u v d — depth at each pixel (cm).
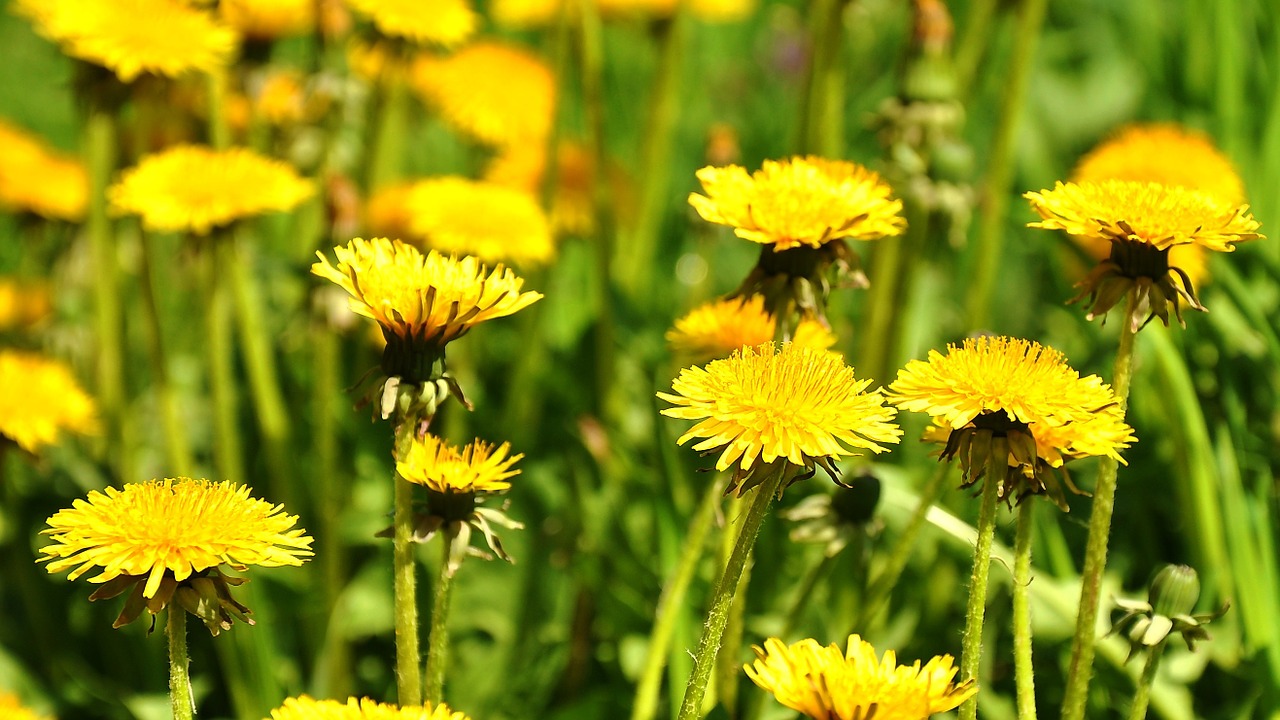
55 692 84
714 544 81
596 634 85
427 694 70
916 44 85
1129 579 83
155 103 91
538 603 85
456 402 89
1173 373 79
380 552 87
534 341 90
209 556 64
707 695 74
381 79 92
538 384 91
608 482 86
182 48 84
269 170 84
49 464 90
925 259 86
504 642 84
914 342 89
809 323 77
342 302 86
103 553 64
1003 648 80
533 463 88
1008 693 80
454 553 69
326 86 91
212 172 83
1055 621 78
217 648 87
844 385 65
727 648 74
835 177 71
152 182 83
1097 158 86
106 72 86
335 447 86
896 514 81
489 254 87
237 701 83
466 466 68
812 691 63
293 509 87
